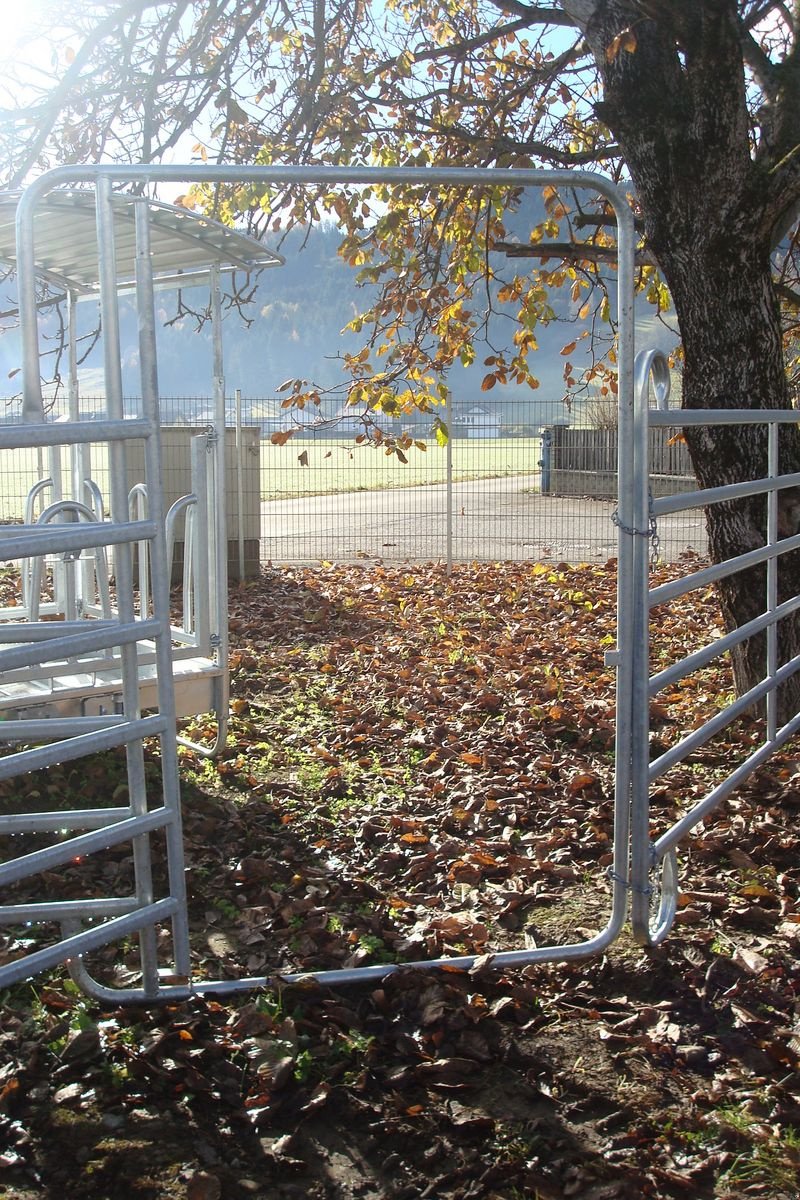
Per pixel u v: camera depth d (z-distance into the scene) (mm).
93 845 3064
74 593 5406
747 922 3883
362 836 4715
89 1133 2758
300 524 18297
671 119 5391
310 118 7102
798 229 7566
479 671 7383
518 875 4316
